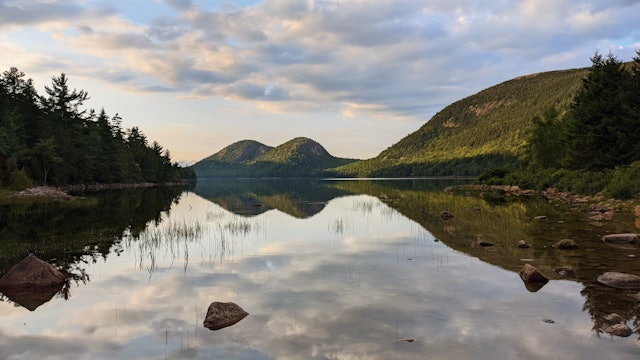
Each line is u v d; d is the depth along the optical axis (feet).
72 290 37.99
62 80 336.70
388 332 26.48
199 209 131.95
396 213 108.27
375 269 44.47
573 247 54.19
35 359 23.47
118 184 398.42
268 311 30.99
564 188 167.32
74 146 307.58
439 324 27.76
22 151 251.39
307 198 192.34
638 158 146.72
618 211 94.99
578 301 32.22
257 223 90.53
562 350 23.40
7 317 30.76
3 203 149.07
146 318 30.07
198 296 35.42
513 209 111.55
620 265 44.04
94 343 25.62
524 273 39.32
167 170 552.00
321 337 25.85
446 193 205.05
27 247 60.23
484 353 23.17
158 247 60.13
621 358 22.30
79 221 95.04
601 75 170.30
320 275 42.14
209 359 23.06
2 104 279.49
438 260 48.73
